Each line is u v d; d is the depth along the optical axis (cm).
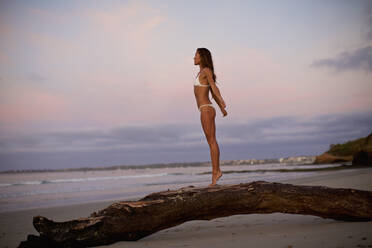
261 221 444
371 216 362
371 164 2364
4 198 1236
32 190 1689
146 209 349
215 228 414
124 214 342
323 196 369
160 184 1684
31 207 902
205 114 478
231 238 326
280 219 450
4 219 662
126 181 2339
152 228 352
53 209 801
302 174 1881
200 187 388
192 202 359
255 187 375
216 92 479
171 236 379
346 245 247
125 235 343
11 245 400
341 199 367
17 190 1706
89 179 3081
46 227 328
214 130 481
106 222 336
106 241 336
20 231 518
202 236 360
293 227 370
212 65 505
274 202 368
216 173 463
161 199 362
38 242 327
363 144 2488
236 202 367
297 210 372
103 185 1931
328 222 391
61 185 2106
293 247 256
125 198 1055
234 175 2223
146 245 323
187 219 368
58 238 326
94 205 862
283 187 376
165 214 353
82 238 328
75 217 660
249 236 328
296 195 368
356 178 1050
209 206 363
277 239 296
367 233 288
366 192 378
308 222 405
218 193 367
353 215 366
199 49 510
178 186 1452
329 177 1306
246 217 493
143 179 2500
